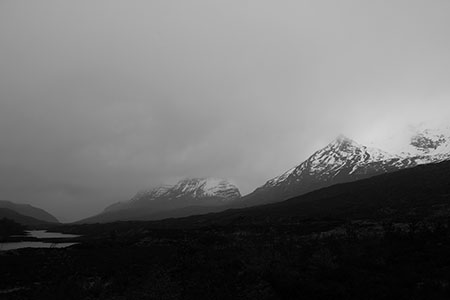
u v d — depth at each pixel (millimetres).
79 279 45969
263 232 75188
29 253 73750
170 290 37125
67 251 75625
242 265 43031
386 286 31094
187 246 55156
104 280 46406
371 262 38906
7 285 46438
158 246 76500
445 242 42594
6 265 58781
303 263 41188
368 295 29625
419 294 28297
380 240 48625
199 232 88562
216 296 34219
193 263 45344
